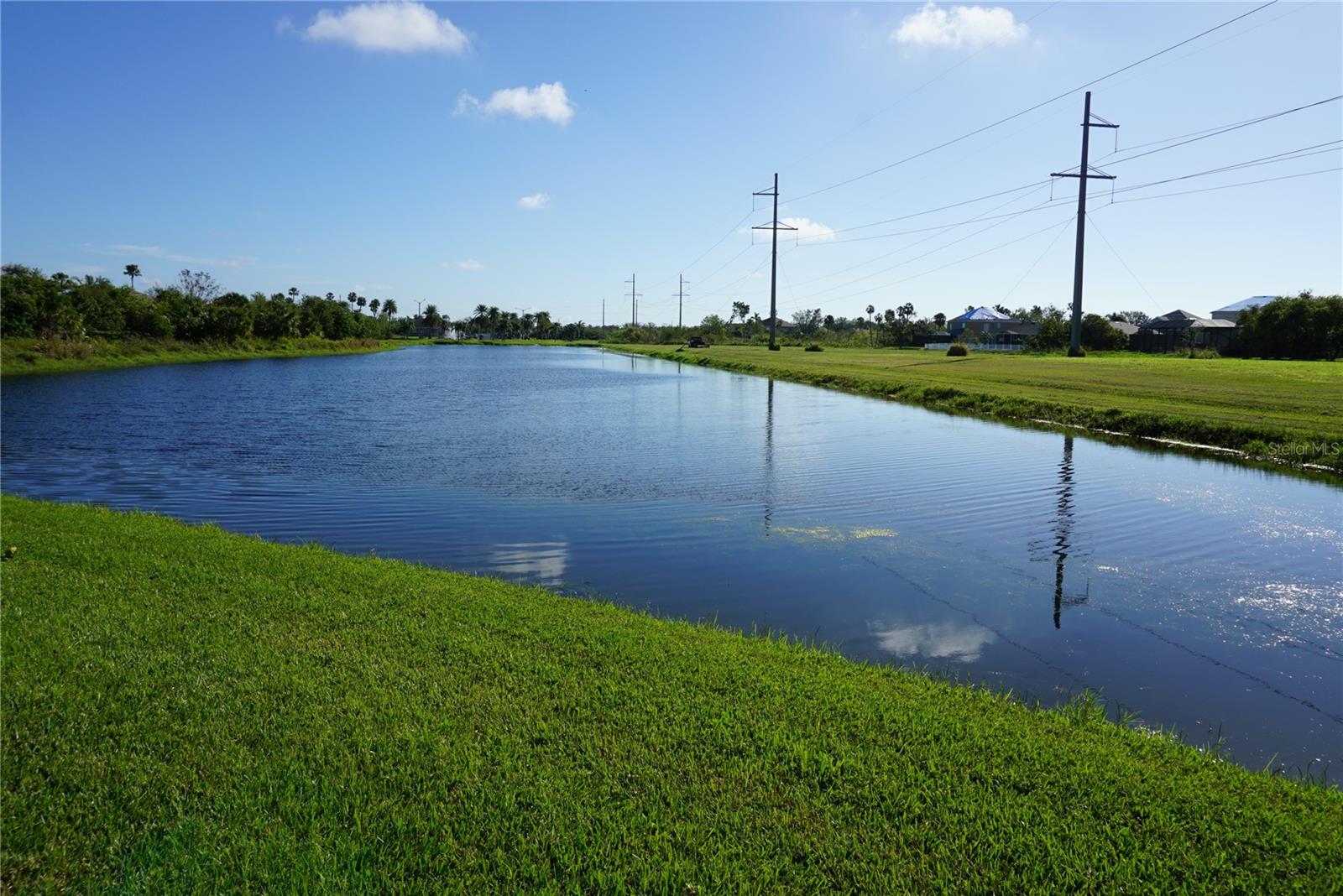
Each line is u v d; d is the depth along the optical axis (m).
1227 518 13.48
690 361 73.38
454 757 4.59
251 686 5.50
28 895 3.43
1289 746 5.82
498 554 11.07
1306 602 9.18
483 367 69.06
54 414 29.53
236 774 4.39
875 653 7.56
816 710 5.37
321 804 4.11
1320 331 56.03
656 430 25.70
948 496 15.19
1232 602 9.22
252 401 35.50
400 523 12.91
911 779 4.48
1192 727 6.14
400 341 153.38
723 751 4.75
